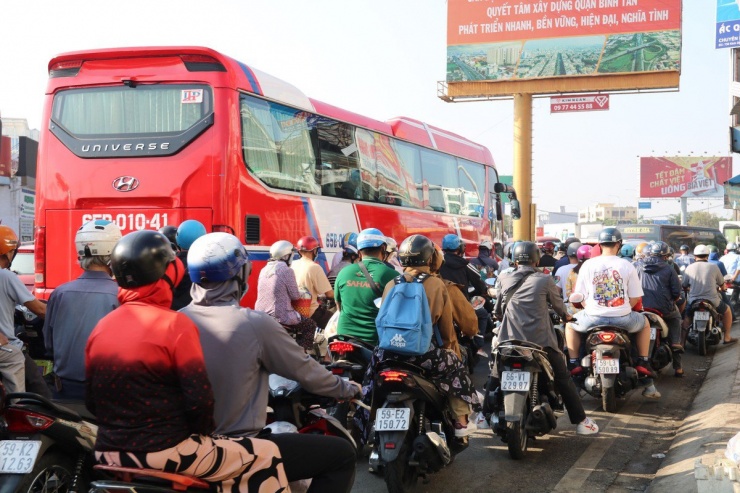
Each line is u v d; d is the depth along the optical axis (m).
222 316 3.44
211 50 9.15
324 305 9.39
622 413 8.17
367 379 5.56
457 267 9.28
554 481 5.92
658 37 33.06
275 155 9.97
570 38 34.09
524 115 34.94
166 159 9.09
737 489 4.60
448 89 35.38
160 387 2.96
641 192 74.75
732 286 16.73
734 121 16.33
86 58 9.48
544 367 6.43
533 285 6.53
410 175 14.01
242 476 3.22
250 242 9.36
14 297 5.62
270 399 4.42
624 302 7.76
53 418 4.23
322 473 3.72
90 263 4.71
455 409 5.52
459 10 35.34
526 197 35.00
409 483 5.43
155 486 2.98
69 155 9.35
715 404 7.90
